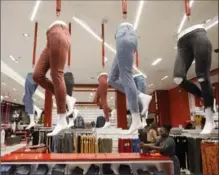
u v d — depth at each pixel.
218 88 8.95
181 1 4.01
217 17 4.57
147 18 4.64
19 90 11.27
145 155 3.27
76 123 6.22
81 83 10.77
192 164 5.84
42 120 7.61
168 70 8.91
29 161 2.89
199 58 1.55
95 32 5.25
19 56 6.96
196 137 5.67
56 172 2.95
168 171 3.11
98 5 4.14
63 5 4.12
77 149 5.46
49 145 5.59
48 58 1.78
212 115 1.59
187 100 11.24
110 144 5.51
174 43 6.04
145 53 6.86
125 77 1.71
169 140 3.88
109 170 3.08
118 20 4.66
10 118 15.46
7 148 6.10
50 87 1.83
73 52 6.59
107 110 3.07
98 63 7.68
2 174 2.82
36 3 4.09
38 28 5.00
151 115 13.48
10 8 4.26
